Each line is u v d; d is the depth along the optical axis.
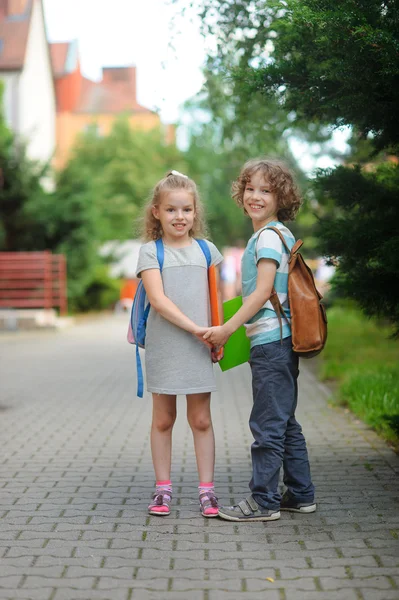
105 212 45.75
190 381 4.71
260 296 4.50
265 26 7.79
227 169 20.84
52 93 50.50
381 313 5.78
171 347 4.73
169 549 4.15
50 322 23.33
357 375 9.48
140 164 54.47
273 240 4.54
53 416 8.54
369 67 4.67
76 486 5.51
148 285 4.71
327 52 4.83
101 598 3.50
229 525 4.57
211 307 4.84
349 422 7.86
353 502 4.99
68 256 28.39
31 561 3.98
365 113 5.05
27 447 6.89
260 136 10.16
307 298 4.52
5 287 27.34
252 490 4.68
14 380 11.67
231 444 7.00
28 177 28.98
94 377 11.98
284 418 4.60
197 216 4.93
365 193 5.84
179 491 5.36
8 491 5.38
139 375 4.84
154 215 4.89
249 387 11.14
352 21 4.50
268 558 3.99
